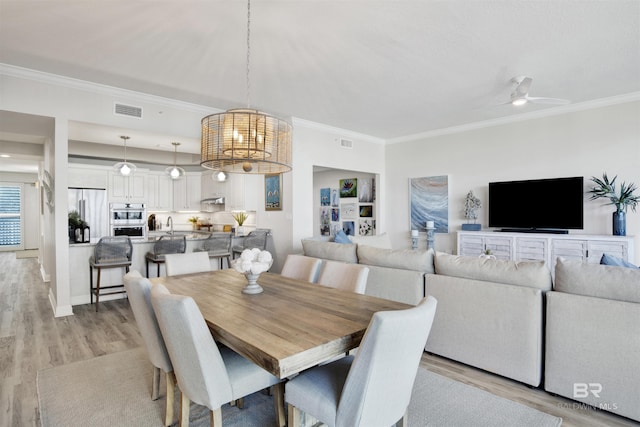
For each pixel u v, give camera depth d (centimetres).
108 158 798
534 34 303
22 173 1099
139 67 366
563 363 233
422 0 252
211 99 471
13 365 288
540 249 506
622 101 468
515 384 258
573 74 393
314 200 945
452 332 287
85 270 472
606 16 275
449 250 643
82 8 259
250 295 236
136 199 800
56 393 246
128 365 289
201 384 165
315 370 183
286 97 466
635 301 212
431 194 665
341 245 385
